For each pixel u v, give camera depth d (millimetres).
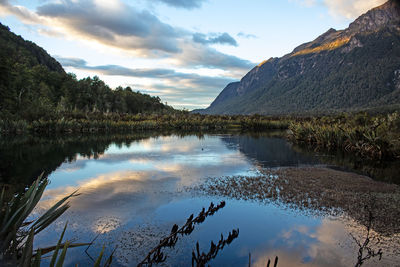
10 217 2770
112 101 83000
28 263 2010
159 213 6215
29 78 56938
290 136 26969
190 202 7051
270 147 20641
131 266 3963
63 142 22984
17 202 2777
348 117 33875
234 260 4148
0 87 41250
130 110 91812
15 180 9352
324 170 11562
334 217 6020
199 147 20422
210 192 7988
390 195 7715
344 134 19406
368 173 10891
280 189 8336
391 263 4098
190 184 9008
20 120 32000
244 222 5688
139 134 34156
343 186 8727
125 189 8336
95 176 10242
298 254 4391
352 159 14805
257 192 7992
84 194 7754
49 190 8203
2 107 39312
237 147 20547
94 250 4438
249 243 4738
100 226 5430
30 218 5801
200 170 11555
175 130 44531
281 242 4801
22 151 17141
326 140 20359
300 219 5887
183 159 14625
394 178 9922
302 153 17328
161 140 26250
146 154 16438
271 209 6508
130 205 6770
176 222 5680
